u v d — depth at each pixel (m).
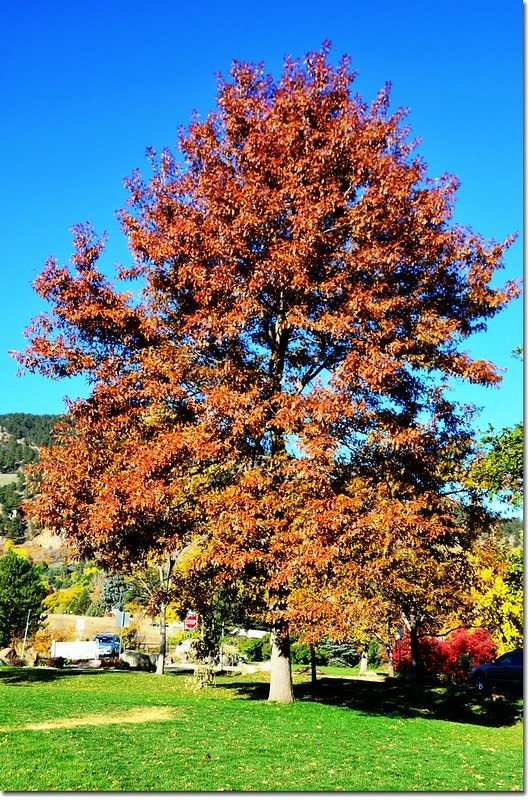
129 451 12.51
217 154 14.49
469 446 14.62
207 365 13.96
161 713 12.91
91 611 70.50
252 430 11.92
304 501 11.40
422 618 20.73
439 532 11.91
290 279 12.18
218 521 11.47
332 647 40.00
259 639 43.50
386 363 11.12
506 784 8.30
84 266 13.74
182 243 13.43
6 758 8.27
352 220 12.62
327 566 11.06
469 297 13.68
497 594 22.30
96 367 13.28
